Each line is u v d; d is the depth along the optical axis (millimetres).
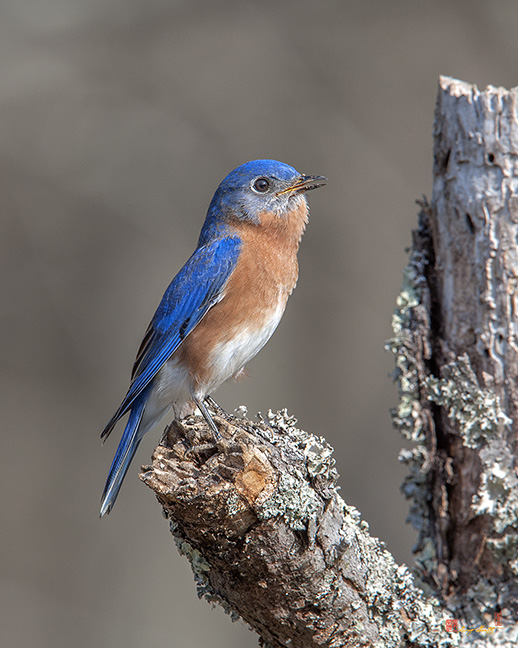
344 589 5836
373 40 16438
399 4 16438
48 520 15414
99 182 16672
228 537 5566
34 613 14531
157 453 5793
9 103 16844
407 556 13945
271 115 16406
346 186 15836
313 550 5641
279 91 16469
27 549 15211
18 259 16469
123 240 16531
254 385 15023
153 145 16703
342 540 5738
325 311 15422
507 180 6840
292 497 5473
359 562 5898
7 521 15352
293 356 15289
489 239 6855
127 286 16359
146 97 16891
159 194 16578
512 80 16047
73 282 16453
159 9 17016
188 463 5633
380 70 16312
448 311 7059
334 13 16625
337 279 15477
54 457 15820
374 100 16219
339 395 15133
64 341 16281
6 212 16531
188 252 16297
